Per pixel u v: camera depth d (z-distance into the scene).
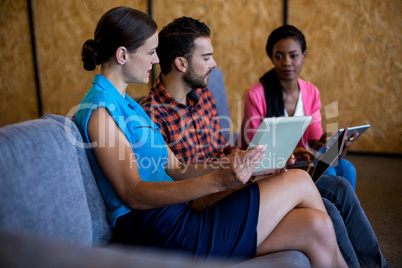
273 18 3.69
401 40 3.38
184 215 1.20
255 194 1.19
